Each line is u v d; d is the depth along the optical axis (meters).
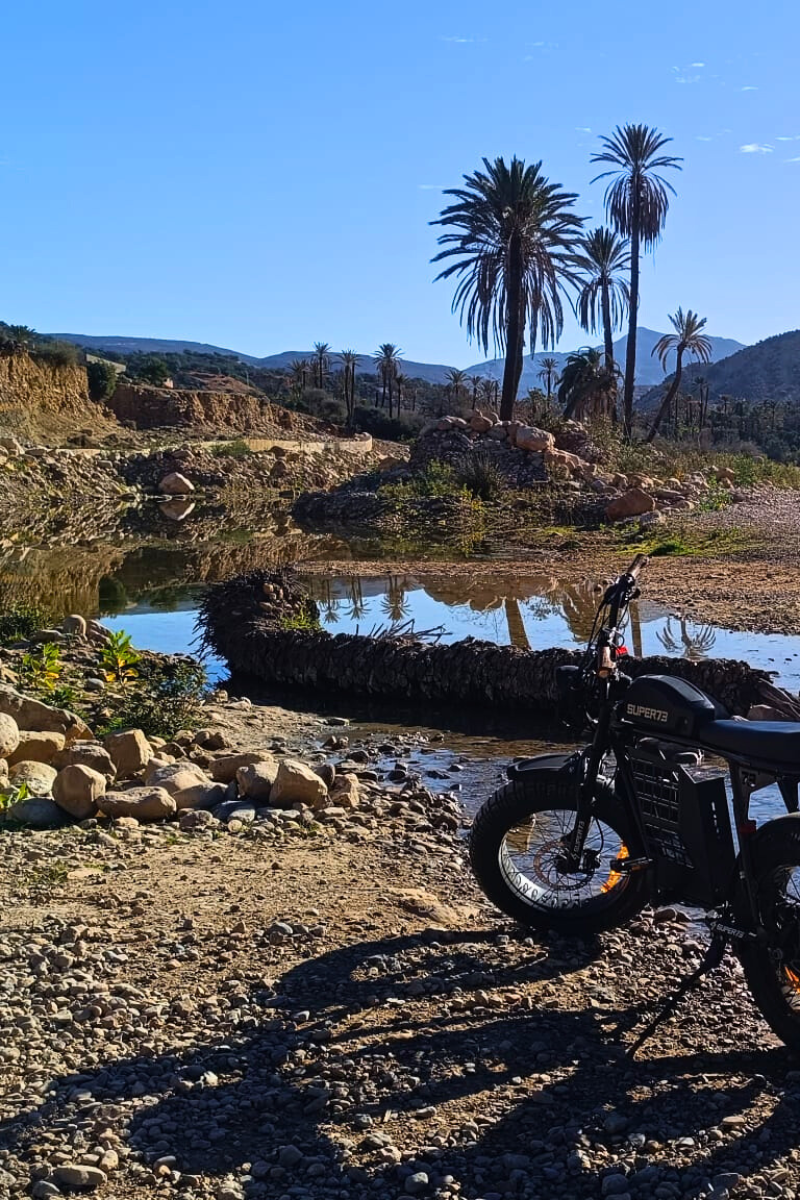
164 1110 3.65
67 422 68.62
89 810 7.16
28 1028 4.16
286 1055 4.00
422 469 41.78
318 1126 3.58
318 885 5.83
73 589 21.69
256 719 11.02
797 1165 3.34
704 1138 3.50
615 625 4.77
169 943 5.00
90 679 11.80
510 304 49.22
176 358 165.50
